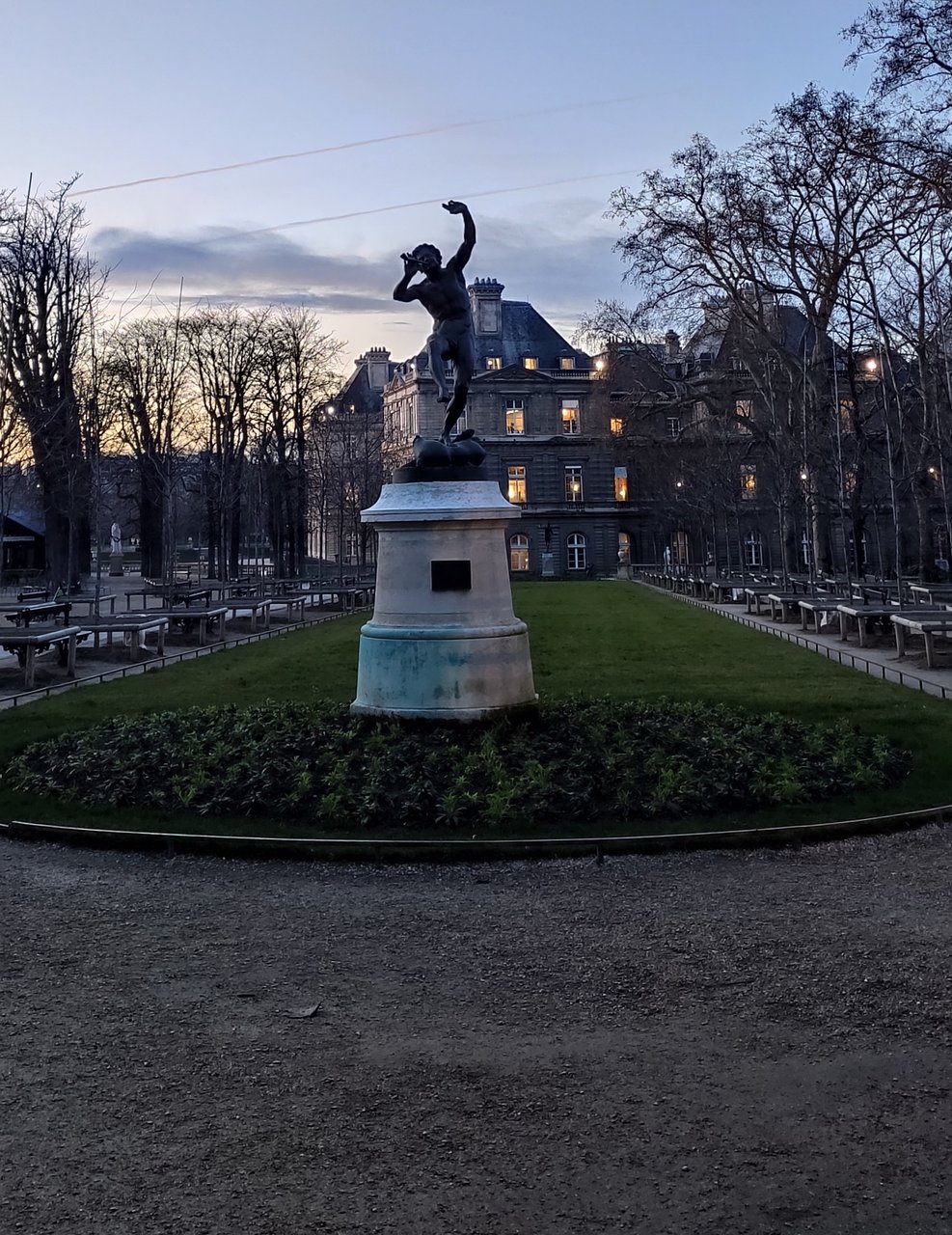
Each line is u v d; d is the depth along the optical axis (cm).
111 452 5894
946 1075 457
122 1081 460
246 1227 356
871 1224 354
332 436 7069
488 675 1156
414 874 762
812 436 4381
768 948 611
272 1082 457
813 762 1042
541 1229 354
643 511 9106
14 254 3988
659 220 4450
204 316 6172
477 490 1168
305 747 1083
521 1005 535
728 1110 430
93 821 894
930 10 2805
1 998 552
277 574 5803
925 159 3116
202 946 627
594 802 908
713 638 2655
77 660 2228
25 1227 357
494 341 9456
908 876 749
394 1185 380
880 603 2889
